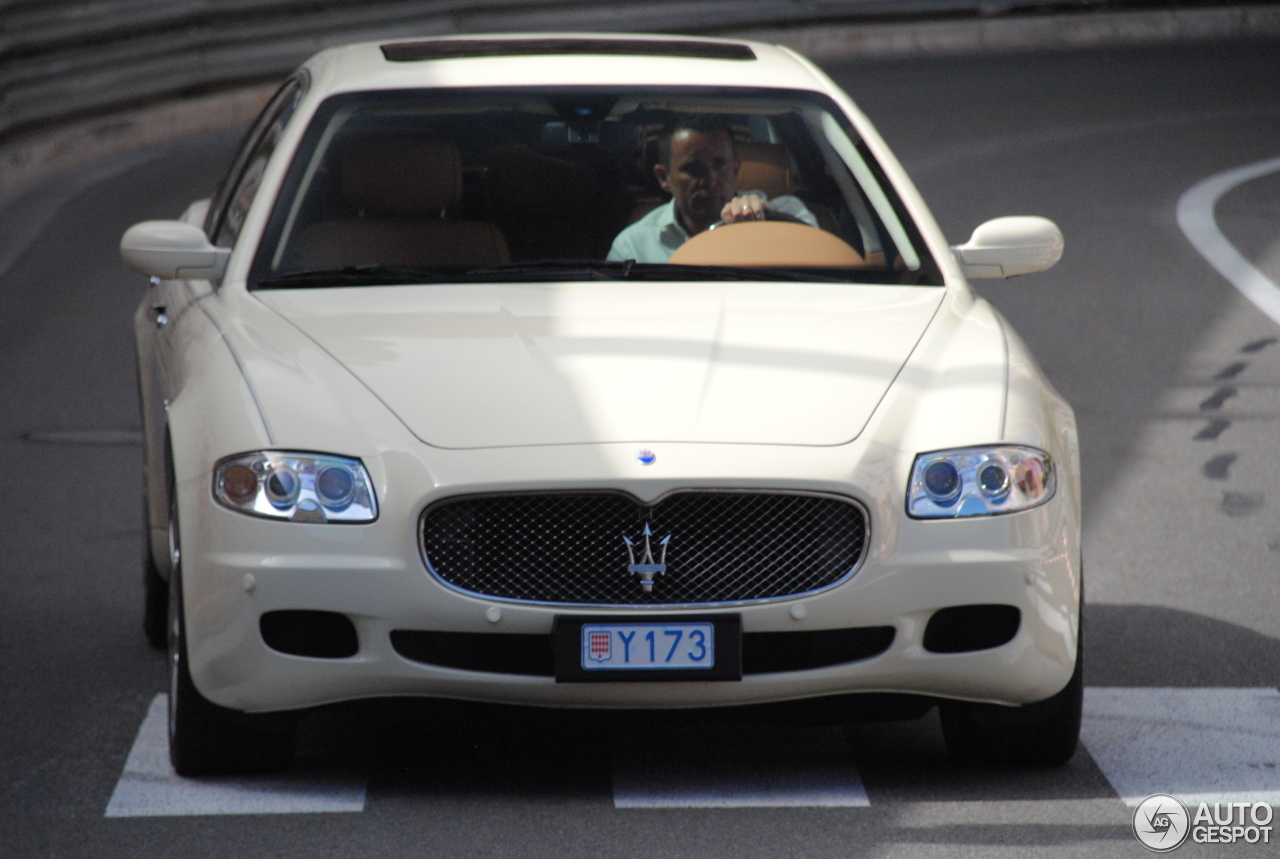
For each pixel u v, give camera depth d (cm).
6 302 4125
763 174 2016
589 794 1590
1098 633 2091
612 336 1698
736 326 1734
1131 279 4316
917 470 1561
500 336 1695
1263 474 2802
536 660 1534
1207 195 5466
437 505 1520
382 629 1520
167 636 1939
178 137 6531
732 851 1447
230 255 1928
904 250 1959
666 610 1516
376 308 1780
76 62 6112
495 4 7519
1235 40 10225
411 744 1734
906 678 1556
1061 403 1730
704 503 1530
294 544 1528
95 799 1573
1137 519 2575
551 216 1970
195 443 1606
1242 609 2180
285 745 1622
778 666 1544
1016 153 6266
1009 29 9675
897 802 1570
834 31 9056
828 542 1535
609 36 2331
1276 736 1744
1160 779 1631
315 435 1557
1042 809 1552
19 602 2227
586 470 1515
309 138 2014
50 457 2948
